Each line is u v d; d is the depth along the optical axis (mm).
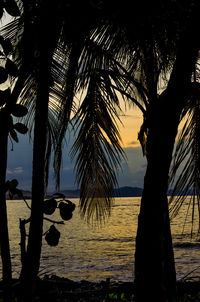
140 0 3633
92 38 4648
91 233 41375
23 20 4195
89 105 5512
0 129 3418
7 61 3201
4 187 3488
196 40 4141
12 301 3756
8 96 3326
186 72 4273
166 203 4746
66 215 3738
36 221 3814
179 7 3521
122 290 6145
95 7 3736
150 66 5023
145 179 4332
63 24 4109
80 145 5922
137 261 4242
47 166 5668
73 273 15586
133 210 99688
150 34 4141
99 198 6352
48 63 3979
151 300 4109
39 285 5254
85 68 4891
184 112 5016
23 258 4059
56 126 5871
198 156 5020
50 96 5359
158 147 4262
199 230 4777
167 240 4945
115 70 5320
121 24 4035
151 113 4578
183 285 6105
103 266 17984
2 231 3646
